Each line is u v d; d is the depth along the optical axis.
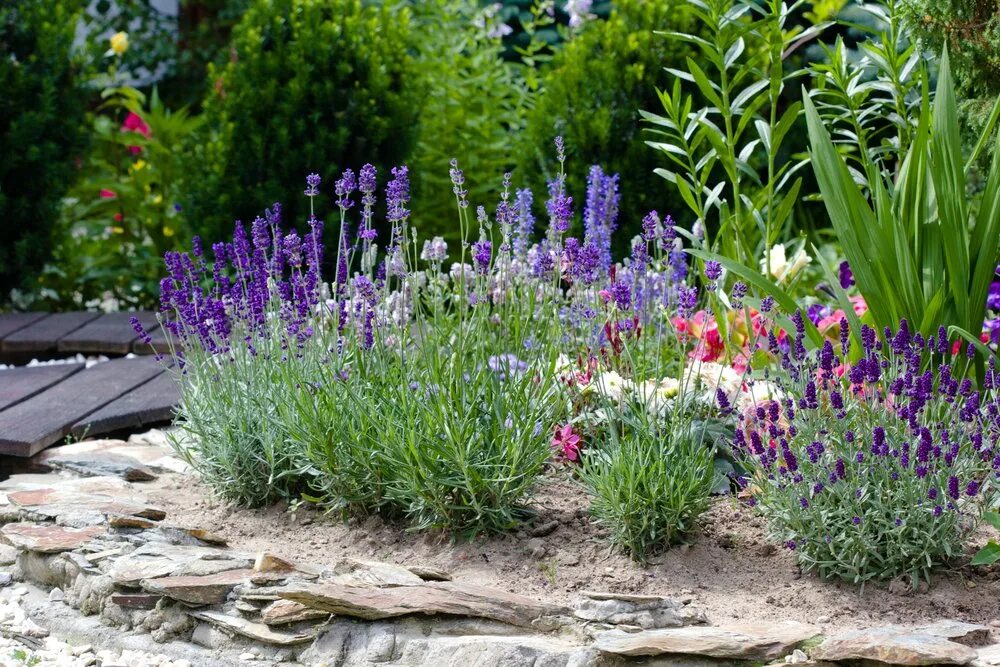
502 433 3.34
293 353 3.86
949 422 3.19
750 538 3.36
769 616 2.94
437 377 3.32
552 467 3.81
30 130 6.98
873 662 2.61
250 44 6.73
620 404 3.46
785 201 4.57
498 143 7.40
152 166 8.26
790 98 8.23
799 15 8.43
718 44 4.50
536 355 3.49
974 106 4.60
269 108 6.65
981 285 3.86
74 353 6.37
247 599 3.11
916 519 2.99
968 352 3.88
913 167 3.86
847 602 2.97
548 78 6.93
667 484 3.22
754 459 3.30
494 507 3.40
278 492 3.81
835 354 4.15
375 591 3.01
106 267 7.78
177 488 4.11
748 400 3.90
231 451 3.76
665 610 2.91
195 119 8.09
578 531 3.43
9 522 3.80
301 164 6.61
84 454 4.41
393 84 6.93
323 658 2.93
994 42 4.36
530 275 3.85
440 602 2.95
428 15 8.03
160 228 7.87
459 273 4.02
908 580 3.04
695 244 4.70
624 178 6.45
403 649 2.88
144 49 11.88
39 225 7.26
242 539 3.60
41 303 7.54
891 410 3.25
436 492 3.33
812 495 3.09
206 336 3.93
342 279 4.07
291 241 3.69
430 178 7.27
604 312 3.97
